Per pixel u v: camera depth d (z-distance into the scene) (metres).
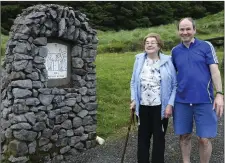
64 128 5.39
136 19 29.17
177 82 4.27
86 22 5.60
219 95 4.09
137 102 4.28
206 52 4.14
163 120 4.29
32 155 5.00
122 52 15.58
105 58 12.73
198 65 4.13
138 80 4.28
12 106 4.96
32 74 4.95
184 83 4.18
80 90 5.57
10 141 4.98
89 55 5.69
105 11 28.64
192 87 4.15
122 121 6.85
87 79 5.69
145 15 30.38
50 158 5.21
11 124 4.96
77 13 5.47
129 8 29.16
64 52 5.44
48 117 5.15
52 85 5.31
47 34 5.07
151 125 4.35
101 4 28.98
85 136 5.69
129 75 9.98
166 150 5.39
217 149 5.36
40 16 4.95
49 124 5.16
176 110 4.30
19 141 4.88
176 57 4.27
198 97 4.13
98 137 6.02
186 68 4.16
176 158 5.13
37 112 5.02
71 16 5.32
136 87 4.30
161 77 4.19
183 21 4.18
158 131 4.24
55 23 5.14
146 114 4.32
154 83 4.20
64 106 5.36
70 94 5.42
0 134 5.23
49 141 5.20
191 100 4.16
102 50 15.49
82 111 5.63
